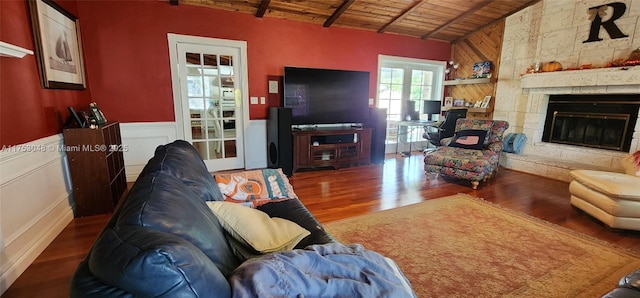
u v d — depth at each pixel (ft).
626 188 7.72
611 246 7.19
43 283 5.79
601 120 12.94
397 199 10.39
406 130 19.38
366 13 14.24
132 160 12.25
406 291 2.74
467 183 12.28
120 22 11.25
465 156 12.17
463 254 6.84
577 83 12.82
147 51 11.80
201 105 13.21
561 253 6.89
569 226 8.33
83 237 7.55
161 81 12.23
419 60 18.17
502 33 16.37
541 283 5.82
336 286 2.51
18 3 6.93
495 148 12.66
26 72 7.02
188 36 12.27
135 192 3.03
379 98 17.70
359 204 9.89
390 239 7.50
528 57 15.15
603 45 12.40
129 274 1.79
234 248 3.96
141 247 1.91
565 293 5.55
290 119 13.05
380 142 15.70
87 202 8.71
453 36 18.26
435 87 19.79
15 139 6.46
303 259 2.73
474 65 17.72
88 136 8.43
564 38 13.57
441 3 13.96
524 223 8.47
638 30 11.46
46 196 7.36
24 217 6.40
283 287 2.35
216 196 5.09
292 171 13.55
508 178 13.20
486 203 10.00
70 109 8.61
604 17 12.29
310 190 11.32
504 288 5.67
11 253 5.88
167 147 5.41
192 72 12.78
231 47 13.20
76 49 10.12
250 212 4.40
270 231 4.17
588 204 8.73
